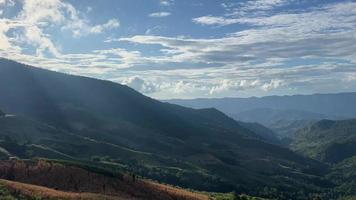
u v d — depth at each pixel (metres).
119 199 184.38
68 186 197.75
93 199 170.12
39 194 156.88
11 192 151.50
